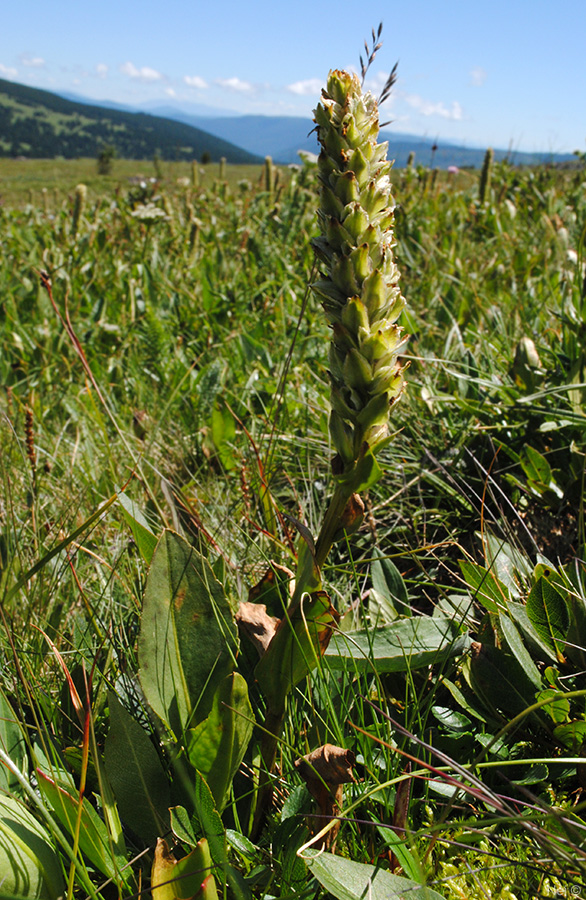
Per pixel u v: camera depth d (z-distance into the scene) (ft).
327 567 5.88
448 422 9.18
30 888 3.51
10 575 6.39
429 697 4.83
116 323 16.10
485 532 6.44
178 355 13.28
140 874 3.75
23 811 3.86
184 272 19.98
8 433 10.28
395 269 3.34
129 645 5.59
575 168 31.45
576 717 4.74
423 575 7.19
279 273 18.01
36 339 14.65
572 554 7.11
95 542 7.95
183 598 4.42
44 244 22.76
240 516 8.30
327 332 13.28
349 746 4.57
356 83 3.18
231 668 4.35
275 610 4.86
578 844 3.51
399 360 10.48
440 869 4.08
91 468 9.59
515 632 4.89
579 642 4.97
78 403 11.76
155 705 4.25
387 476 8.92
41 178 117.60
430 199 25.48
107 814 3.88
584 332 9.07
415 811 4.51
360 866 3.60
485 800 3.43
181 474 9.80
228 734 3.84
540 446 8.46
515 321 12.05
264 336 13.91
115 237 23.47
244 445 9.95
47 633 6.13
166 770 4.50
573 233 17.43
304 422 10.52
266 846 4.24
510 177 28.19
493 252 18.83
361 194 3.20
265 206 28.37
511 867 3.99
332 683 5.07
